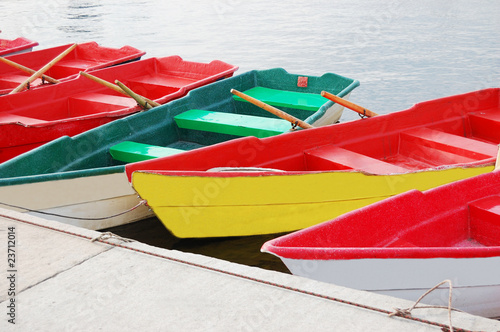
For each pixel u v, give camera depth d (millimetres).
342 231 3781
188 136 7348
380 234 4016
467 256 3549
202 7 21234
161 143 7035
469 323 2701
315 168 5867
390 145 6535
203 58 13828
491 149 6012
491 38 14352
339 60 13125
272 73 8617
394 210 4129
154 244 5512
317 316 2828
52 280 3236
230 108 8211
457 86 11047
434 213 4387
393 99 10516
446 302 3678
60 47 10336
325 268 3381
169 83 8789
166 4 22094
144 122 6738
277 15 18891
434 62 12539
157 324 2838
